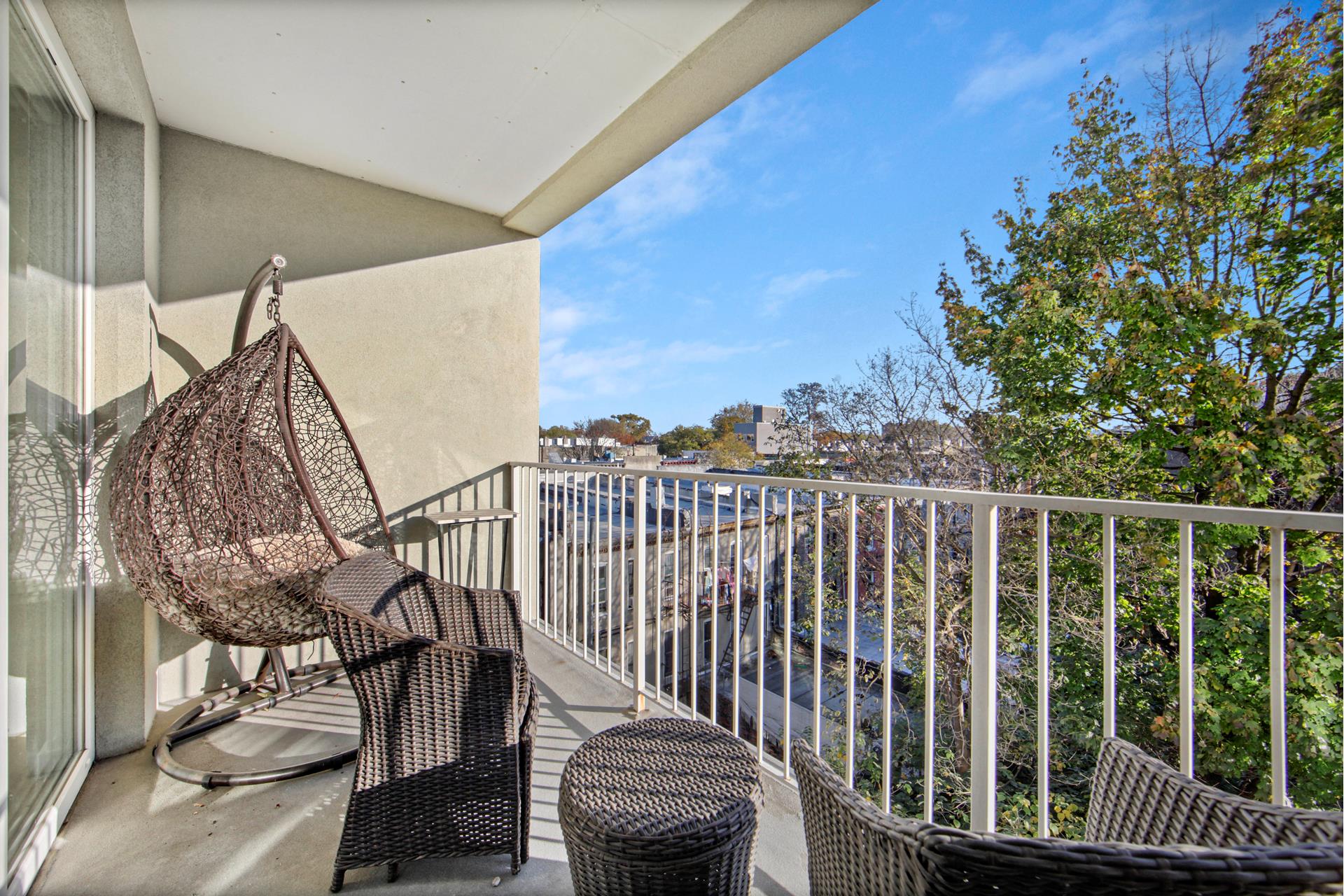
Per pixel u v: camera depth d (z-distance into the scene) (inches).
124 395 85.4
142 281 87.3
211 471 75.5
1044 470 313.1
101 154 84.8
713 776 51.2
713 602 89.7
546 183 130.3
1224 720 231.6
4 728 52.9
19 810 61.6
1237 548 271.3
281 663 100.6
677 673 91.7
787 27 84.4
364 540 109.9
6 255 51.4
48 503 70.7
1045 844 22.6
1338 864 20.9
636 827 44.0
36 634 66.9
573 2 80.0
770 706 332.2
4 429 52.0
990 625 56.9
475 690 59.1
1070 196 354.3
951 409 357.1
